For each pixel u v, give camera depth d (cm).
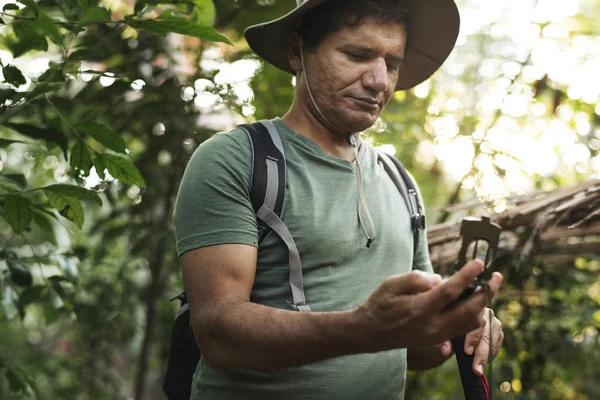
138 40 355
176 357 192
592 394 400
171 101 351
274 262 173
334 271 176
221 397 175
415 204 199
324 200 178
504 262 303
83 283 405
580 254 333
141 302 418
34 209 227
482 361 177
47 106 298
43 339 527
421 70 221
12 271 230
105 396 441
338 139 189
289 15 186
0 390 291
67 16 236
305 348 143
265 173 174
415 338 134
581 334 371
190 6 233
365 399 175
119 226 379
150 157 359
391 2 181
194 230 169
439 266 300
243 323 151
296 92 193
